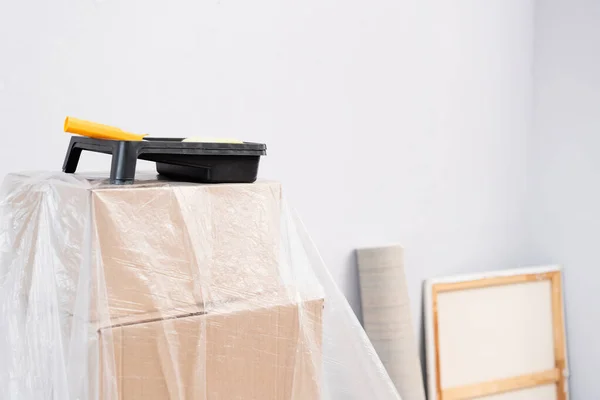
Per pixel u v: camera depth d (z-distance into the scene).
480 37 2.05
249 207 0.90
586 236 2.04
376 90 1.85
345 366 0.99
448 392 1.94
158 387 0.80
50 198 0.87
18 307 0.90
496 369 2.03
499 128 2.12
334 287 1.00
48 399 0.82
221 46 1.58
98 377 0.75
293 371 0.90
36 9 1.37
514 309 2.07
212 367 0.83
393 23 1.86
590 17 1.99
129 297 0.78
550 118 2.13
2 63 1.34
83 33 1.42
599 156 1.99
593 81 1.99
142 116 1.50
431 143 1.98
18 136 1.37
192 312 0.82
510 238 2.18
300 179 1.73
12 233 0.96
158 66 1.51
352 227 1.83
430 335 1.93
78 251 0.78
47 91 1.39
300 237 0.99
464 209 2.06
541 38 2.14
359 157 1.83
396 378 1.79
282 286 0.91
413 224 1.96
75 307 0.77
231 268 0.87
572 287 2.09
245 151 0.92
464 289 2.00
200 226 0.84
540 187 2.17
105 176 0.98
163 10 1.50
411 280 1.96
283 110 1.69
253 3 1.62
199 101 1.56
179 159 0.88
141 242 0.79
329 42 1.75
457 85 2.02
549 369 2.11
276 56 1.66
